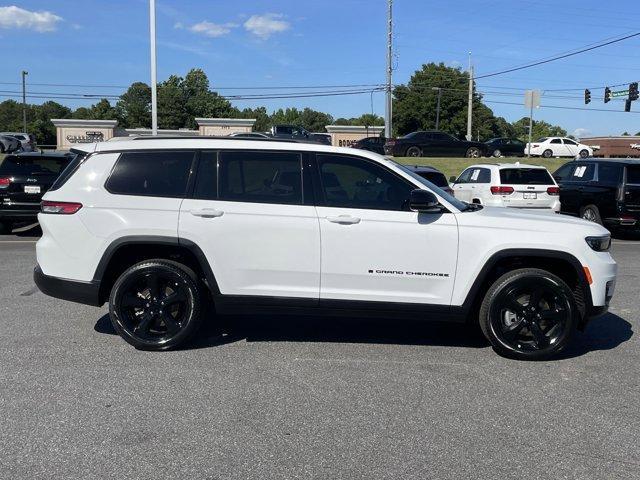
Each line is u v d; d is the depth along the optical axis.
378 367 5.16
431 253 5.30
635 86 40.78
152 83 21.61
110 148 5.50
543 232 5.35
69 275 5.43
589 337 6.20
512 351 5.38
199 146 5.46
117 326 5.43
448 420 4.15
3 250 10.92
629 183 13.49
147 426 3.97
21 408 4.21
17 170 12.51
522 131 115.88
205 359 5.28
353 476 3.41
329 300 5.35
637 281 9.05
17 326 6.16
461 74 82.06
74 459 3.54
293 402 4.39
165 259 5.49
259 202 5.35
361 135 54.84
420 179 5.58
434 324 6.56
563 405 4.44
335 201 5.35
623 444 3.85
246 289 5.36
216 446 3.72
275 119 116.94
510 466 3.55
